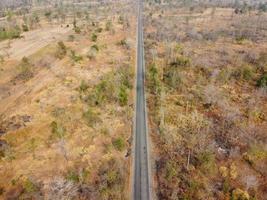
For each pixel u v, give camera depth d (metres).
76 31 155.62
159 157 63.62
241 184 55.25
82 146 64.31
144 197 53.03
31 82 94.38
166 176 57.56
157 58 123.44
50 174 55.78
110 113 78.12
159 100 86.69
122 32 169.38
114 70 105.50
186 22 196.38
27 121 71.00
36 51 121.69
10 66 106.00
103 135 68.88
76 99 82.31
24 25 168.88
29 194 50.53
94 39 141.88
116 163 59.81
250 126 72.69
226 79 98.31
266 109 80.75
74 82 94.12
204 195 52.72
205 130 71.31
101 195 51.72
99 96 81.50
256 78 100.19
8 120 71.38
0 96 85.00
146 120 78.12
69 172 56.41
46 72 102.56
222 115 78.06
